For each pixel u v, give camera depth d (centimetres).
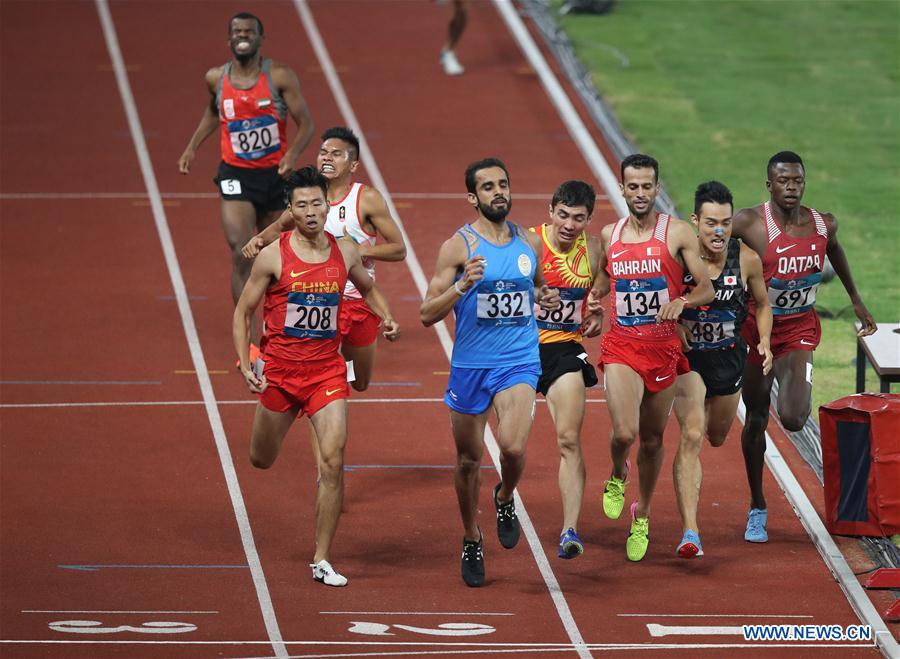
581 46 7131
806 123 6362
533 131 6109
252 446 2952
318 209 2805
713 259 2906
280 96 3966
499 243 2752
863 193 5662
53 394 3916
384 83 6544
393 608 2806
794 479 3400
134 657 2597
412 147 5912
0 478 3419
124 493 3356
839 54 7225
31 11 7188
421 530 3188
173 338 4309
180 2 7381
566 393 2847
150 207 5341
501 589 2897
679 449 2952
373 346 3338
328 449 2856
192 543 3116
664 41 7262
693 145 6044
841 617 2788
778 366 3139
